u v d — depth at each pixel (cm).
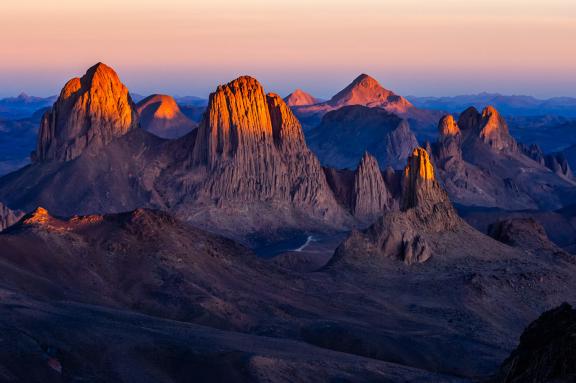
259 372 10269
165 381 9919
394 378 11256
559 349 8175
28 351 9456
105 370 9756
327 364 11175
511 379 9162
